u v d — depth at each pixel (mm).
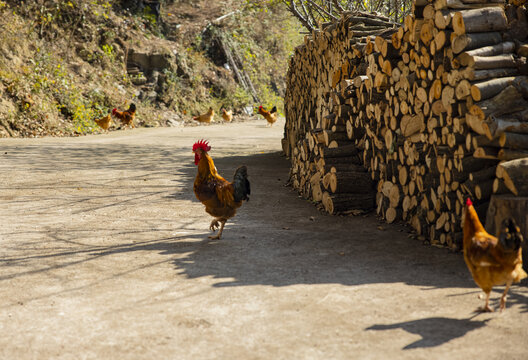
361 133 8445
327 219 7863
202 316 4234
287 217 8078
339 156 8500
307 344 3688
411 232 6938
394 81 7230
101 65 28594
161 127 27656
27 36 25484
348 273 5305
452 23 5832
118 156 15406
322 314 4230
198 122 30219
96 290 4883
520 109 5512
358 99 8188
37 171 12328
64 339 3826
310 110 12281
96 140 20188
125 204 9055
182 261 5824
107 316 4254
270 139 21016
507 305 4336
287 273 5348
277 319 4148
